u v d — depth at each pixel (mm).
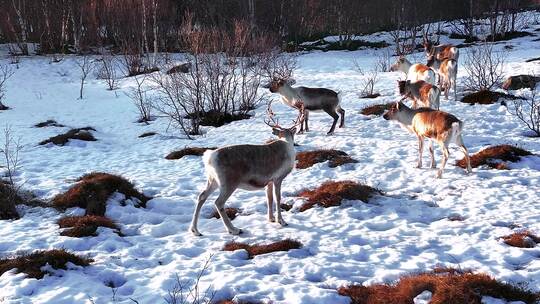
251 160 6879
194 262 6027
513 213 7477
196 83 15750
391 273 5555
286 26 34188
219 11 33938
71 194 8422
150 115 16375
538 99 14609
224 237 7000
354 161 10461
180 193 9117
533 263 5758
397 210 7953
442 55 19359
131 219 7910
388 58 23875
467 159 9414
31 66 26531
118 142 13625
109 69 25531
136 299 5055
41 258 5852
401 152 11023
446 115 9195
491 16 29109
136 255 6410
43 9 31391
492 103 14492
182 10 34375
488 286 4844
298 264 5879
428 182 9125
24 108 18219
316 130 13273
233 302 4895
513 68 18875
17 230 7289
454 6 38219
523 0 40969
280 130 7379
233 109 15367
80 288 5301
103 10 31422
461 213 7633
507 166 9711
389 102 15406
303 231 7105
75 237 6949
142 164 11234
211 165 6781
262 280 5395
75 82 23375
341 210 7941
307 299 4895
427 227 7180
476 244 6398
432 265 5785
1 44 32719
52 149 12695
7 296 5094
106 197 8367
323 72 22094
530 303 4734
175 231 7391
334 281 5422
